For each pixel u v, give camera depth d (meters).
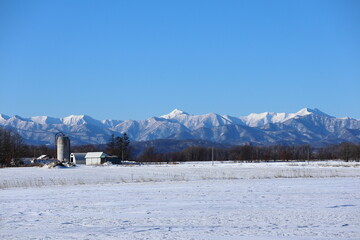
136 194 36.62
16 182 55.31
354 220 23.39
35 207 29.47
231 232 20.41
